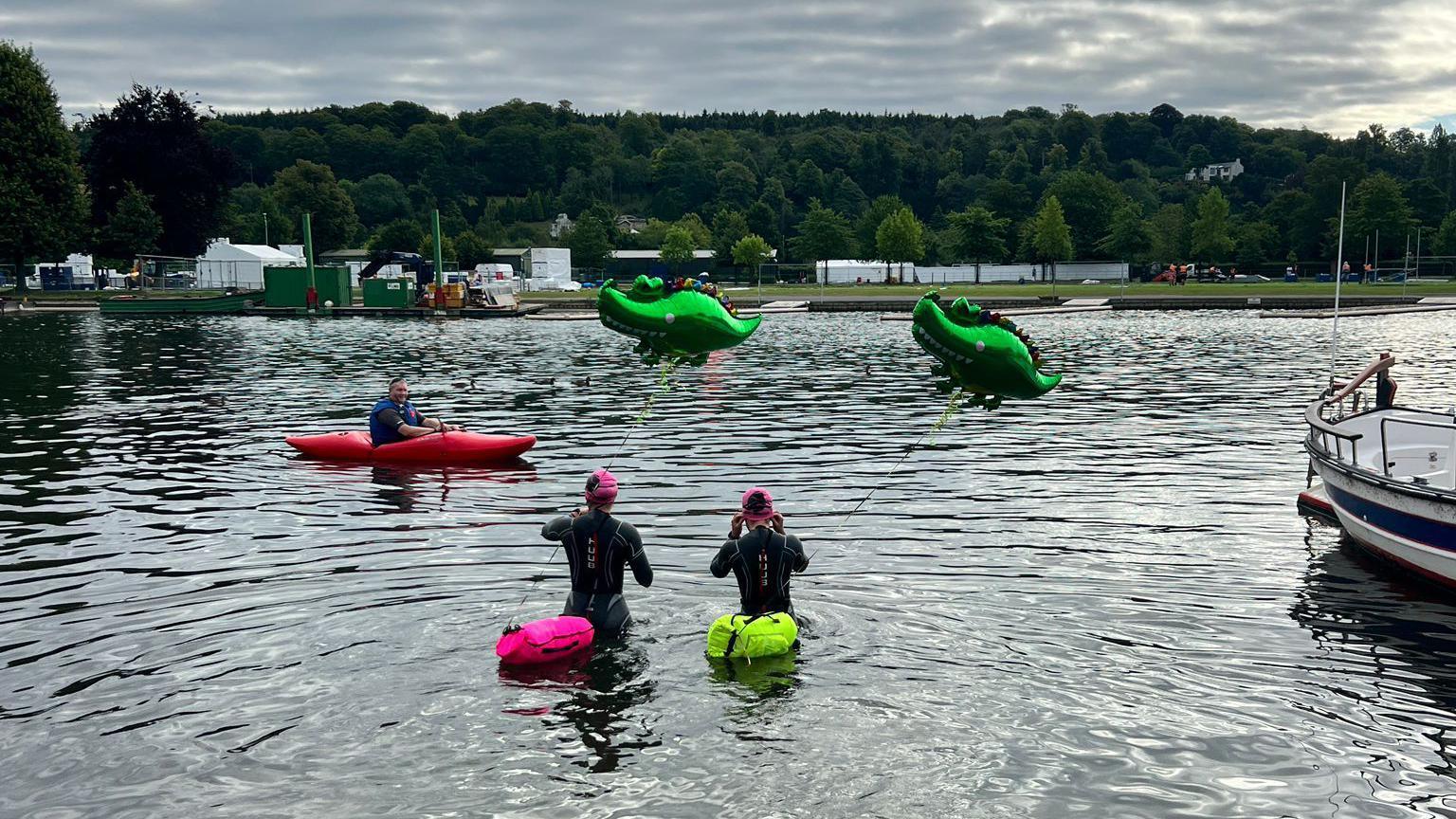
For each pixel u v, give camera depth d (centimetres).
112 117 8431
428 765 618
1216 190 10888
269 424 2002
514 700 709
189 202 8656
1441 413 1289
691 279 905
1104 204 12294
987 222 10519
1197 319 5184
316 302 6053
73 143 7056
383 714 688
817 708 696
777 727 668
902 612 891
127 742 648
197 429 1928
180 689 728
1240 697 726
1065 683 743
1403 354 3309
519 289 9194
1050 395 2372
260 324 5294
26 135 6669
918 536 1151
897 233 10631
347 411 2173
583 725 671
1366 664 791
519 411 2162
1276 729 676
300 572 1013
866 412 2112
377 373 2967
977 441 1772
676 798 579
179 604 915
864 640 824
